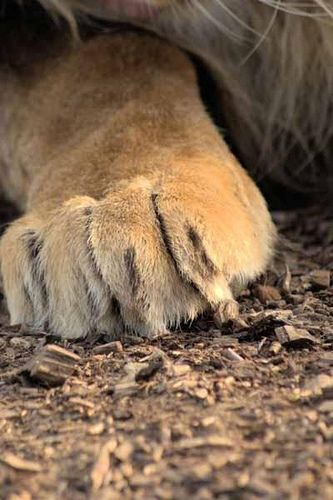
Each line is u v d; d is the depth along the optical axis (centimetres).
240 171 191
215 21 199
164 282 183
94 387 178
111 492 170
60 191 190
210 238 184
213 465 171
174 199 185
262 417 174
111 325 184
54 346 180
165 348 182
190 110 194
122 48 198
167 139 191
